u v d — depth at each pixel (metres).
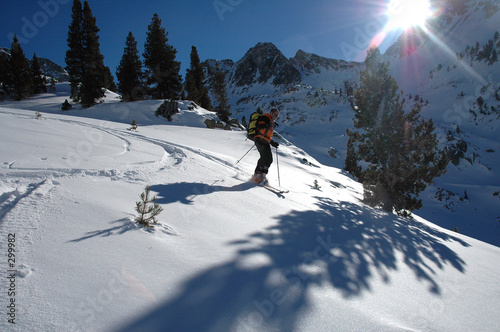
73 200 2.91
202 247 2.53
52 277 1.63
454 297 2.87
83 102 37.22
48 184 3.26
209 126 32.56
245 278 2.11
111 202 3.12
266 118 6.39
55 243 2.01
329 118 185.38
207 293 1.81
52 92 50.72
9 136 6.19
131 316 1.46
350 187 15.92
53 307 1.40
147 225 2.68
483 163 129.25
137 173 4.68
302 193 6.84
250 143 19.11
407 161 9.92
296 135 160.25
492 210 87.06
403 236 5.05
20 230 2.09
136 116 33.69
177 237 2.63
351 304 2.10
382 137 10.01
